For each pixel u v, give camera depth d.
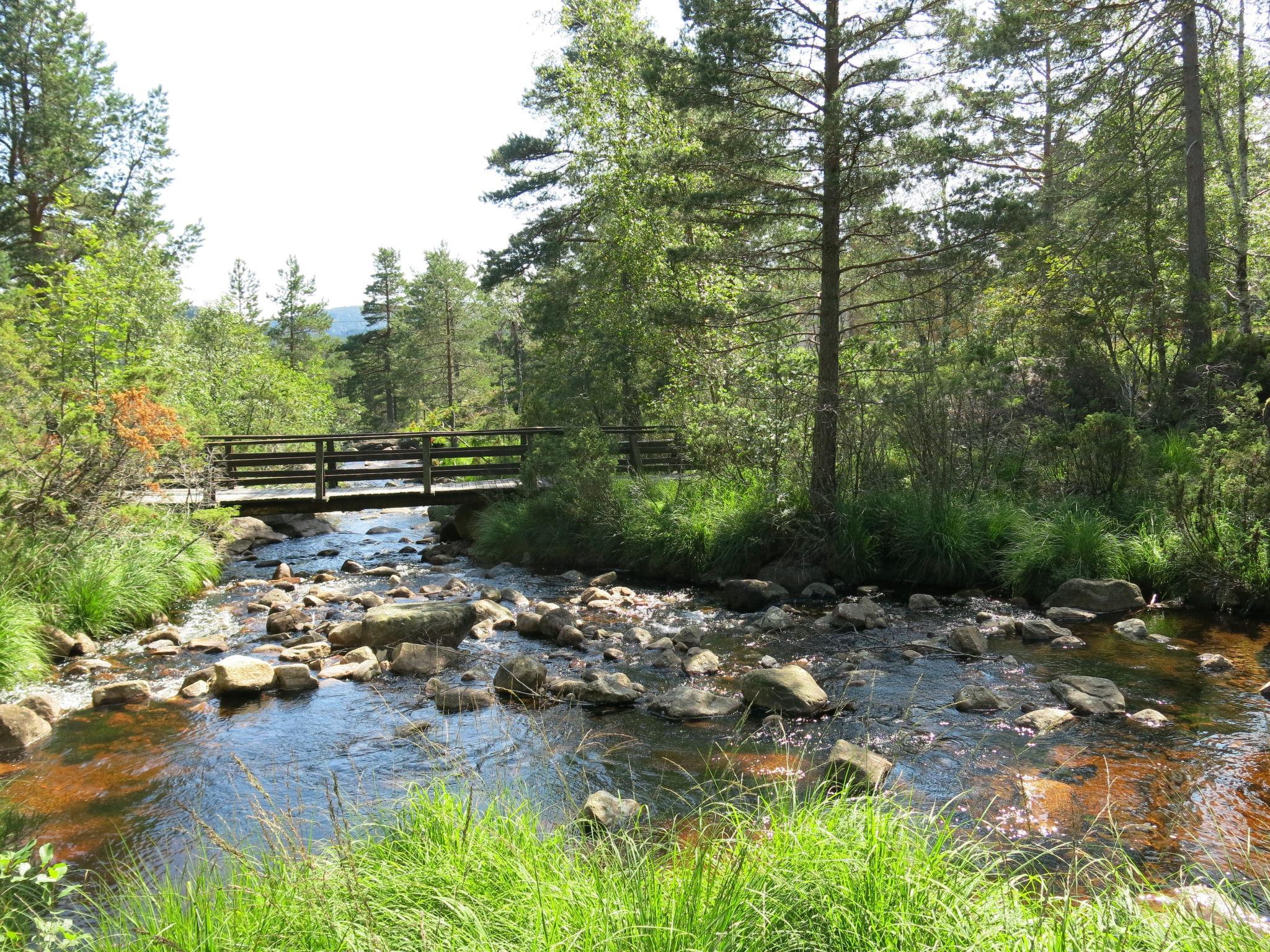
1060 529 10.97
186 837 5.23
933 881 3.10
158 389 13.21
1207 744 6.18
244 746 6.70
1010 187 11.41
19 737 6.75
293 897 3.23
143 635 9.84
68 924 3.33
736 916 3.01
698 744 6.55
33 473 10.10
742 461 13.87
